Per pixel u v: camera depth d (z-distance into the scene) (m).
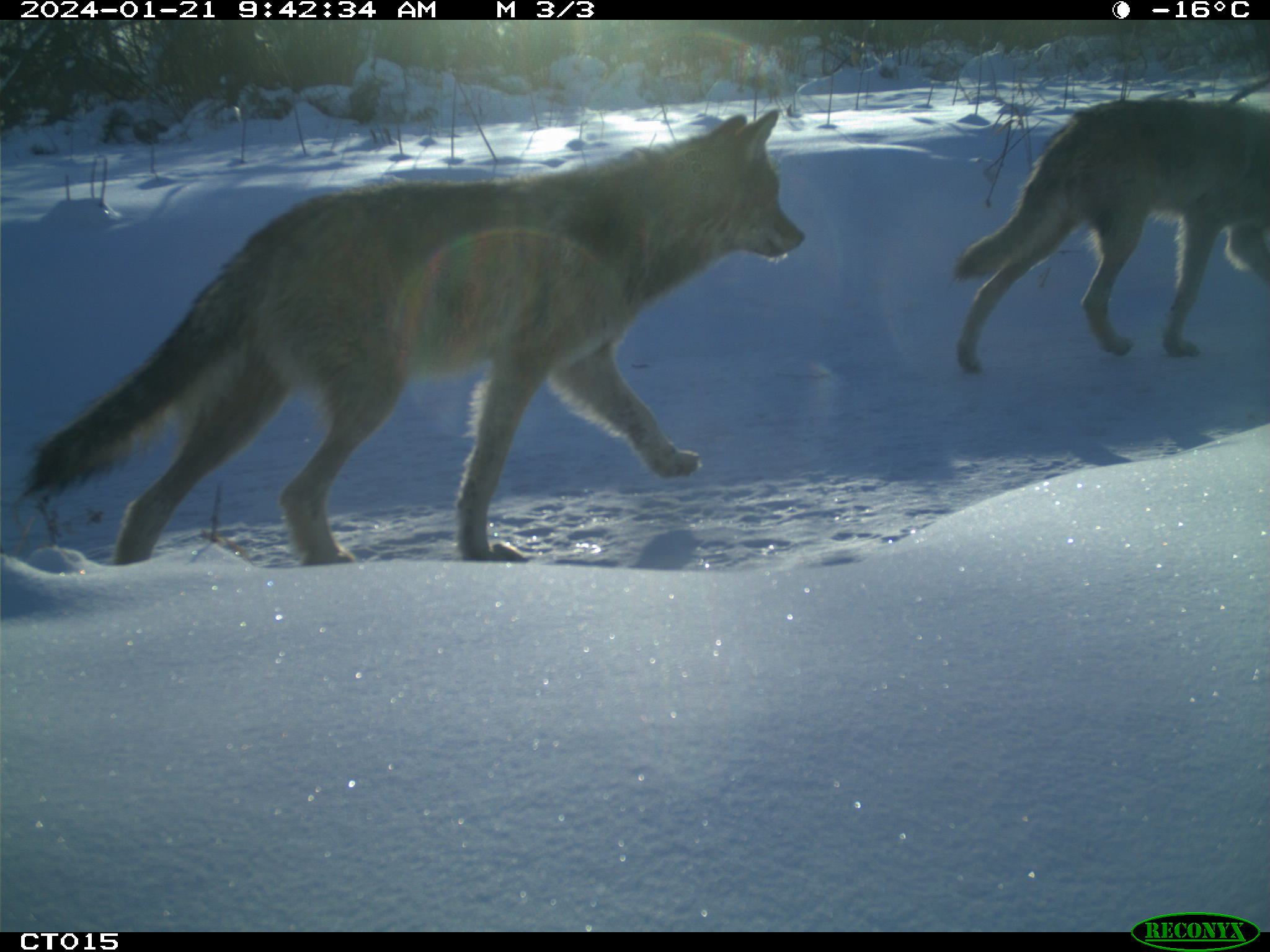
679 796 1.37
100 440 3.57
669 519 4.05
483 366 4.17
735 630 1.95
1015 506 2.70
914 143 9.78
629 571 2.40
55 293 7.50
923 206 8.60
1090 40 16.66
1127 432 4.64
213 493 4.95
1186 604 1.91
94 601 2.19
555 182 4.15
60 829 1.32
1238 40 15.16
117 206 8.73
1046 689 1.64
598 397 4.50
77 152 13.21
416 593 2.18
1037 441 4.63
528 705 1.62
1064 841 1.28
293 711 1.62
